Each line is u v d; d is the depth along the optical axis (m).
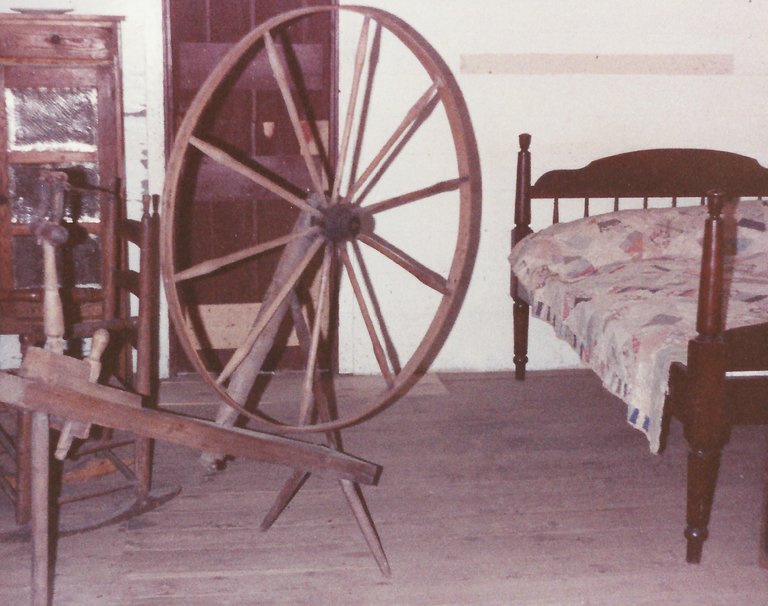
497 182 4.55
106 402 2.11
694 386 2.56
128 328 3.07
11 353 4.30
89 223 4.16
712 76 4.62
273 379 4.48
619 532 2.88
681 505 3.09
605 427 3.87
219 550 2.73
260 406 4.07
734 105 4.67
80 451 2.91
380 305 4.56
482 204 4.56
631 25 4.52
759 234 4.07
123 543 2.76
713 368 2.53
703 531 2.65
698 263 3.85
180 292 4.41
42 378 2.00
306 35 4.32
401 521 2.94
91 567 2.61
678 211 4.16
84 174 4.15
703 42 4.59
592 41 4.50
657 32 4.55
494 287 4.65
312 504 3.08
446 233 4.55
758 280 3.62
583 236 4.04
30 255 4.13
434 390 4.38
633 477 3.33
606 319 3.22
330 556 2.70
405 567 2.64
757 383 2.58
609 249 3.96
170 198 2.08
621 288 3.49
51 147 4.11
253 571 2.60
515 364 4.57
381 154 2.52
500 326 4.69
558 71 4.50
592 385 4.48
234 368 2.35
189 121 2.07
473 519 2.96
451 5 4.36
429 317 4.60
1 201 4.04
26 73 3.99
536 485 3.25
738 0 4.57
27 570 2.59
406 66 4.37
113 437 3.46
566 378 4.60
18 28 3.95
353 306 4.54
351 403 4.14
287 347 4.59
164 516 2.96
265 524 2.85
